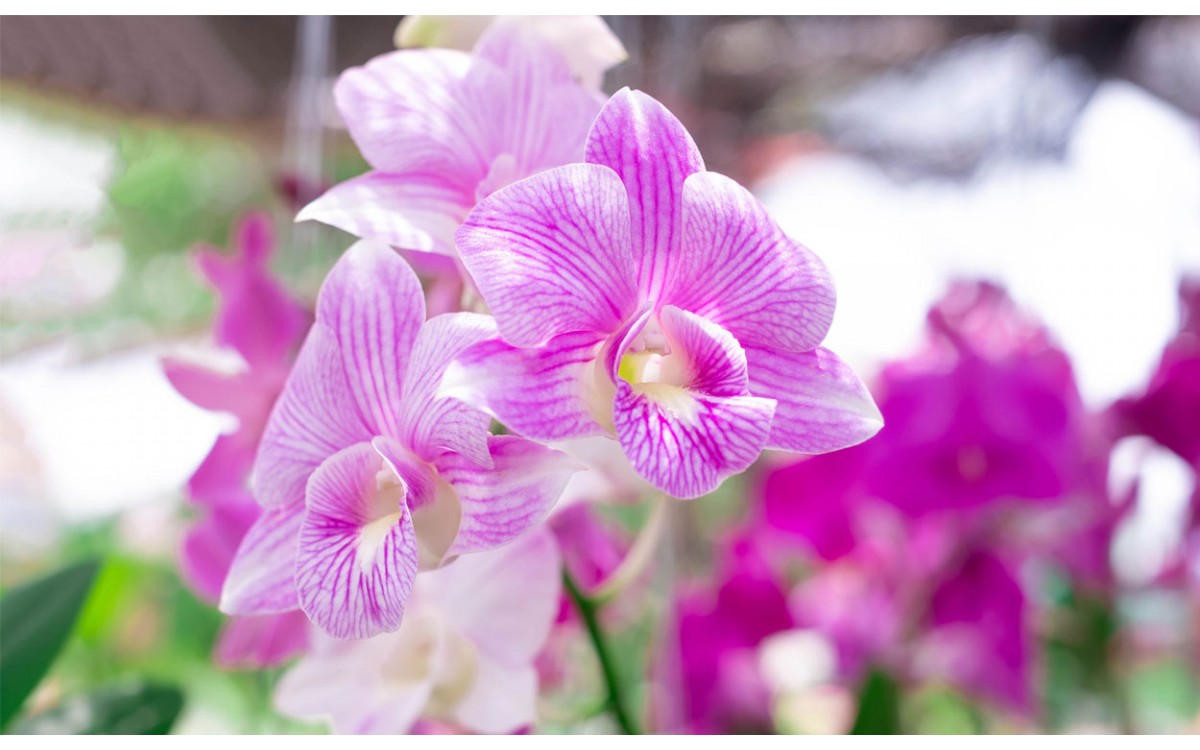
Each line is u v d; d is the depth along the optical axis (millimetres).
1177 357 468
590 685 431
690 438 261
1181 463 471
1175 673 610
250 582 286
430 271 321
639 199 271
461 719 345
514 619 344
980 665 451
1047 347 469
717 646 460
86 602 359
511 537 271
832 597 499
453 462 277
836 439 274
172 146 860
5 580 812
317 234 431
